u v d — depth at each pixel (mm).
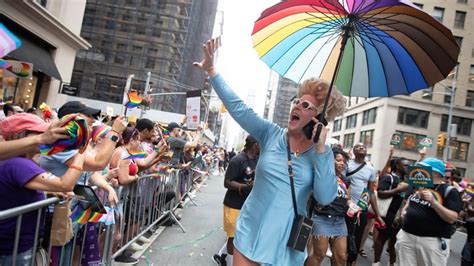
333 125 55656
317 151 2219
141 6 41594
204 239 7016
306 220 2271
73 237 3166
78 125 2178
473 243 6004
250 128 2553
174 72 42688
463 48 39812
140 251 5637
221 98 2607
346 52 2820
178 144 8766
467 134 40062
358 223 6672
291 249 2281
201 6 51500
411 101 39875
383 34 2570
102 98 40719
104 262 4102
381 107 40719
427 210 4594
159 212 7223
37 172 2436
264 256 2223
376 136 40812
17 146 2104
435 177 4664
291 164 2322
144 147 5969
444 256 4539
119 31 41375
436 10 39844
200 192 15141
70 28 19125
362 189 6465
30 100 17219
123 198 4875
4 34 2504
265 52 2898
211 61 2621
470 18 39656
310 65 2932
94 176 3922
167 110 42344
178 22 43219
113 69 41125
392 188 7020
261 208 2334
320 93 2412
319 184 2227
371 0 2355
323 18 2633
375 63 2756
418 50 2541
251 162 5172
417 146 39594
